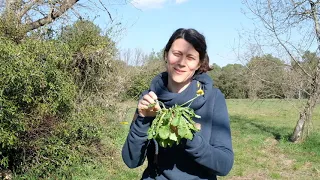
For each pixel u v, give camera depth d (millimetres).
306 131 10141
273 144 10281
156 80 1903
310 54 9828
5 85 5246
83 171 6848
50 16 8281
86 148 7238
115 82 8797
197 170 1784
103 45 7926
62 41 7602
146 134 1758
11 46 5625
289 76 10055
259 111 19875
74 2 8406
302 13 9469
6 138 5379
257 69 10500
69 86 6355
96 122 7570
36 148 6129
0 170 6074
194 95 1796
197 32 1804
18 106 5441
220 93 1898
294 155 9094
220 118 1832
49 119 6230
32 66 5488
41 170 6301
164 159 1811
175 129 1607
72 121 6719
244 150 9688
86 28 7992
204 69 1880
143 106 1713
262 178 7453
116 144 8469
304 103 10648
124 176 7051
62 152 6434
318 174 7656
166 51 1856
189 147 1646
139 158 1851
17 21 7086
